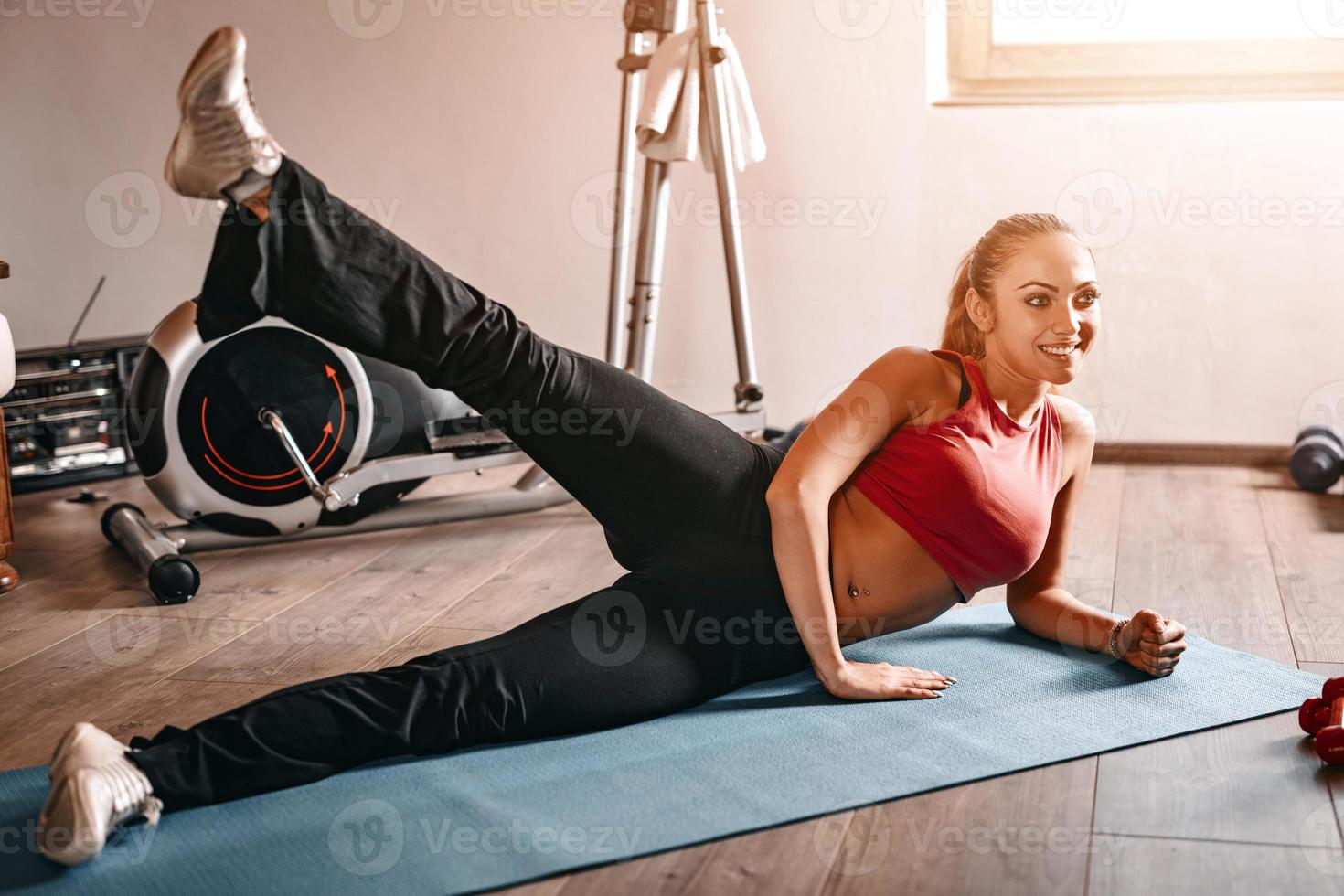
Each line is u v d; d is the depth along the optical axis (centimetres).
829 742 171
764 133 356
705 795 156
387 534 296
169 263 390
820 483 173
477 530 297
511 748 171
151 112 381
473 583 256
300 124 382
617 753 168
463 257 383
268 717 155
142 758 149
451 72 371
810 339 366
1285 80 341
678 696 177
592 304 377
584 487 172
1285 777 160
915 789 157
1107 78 352
